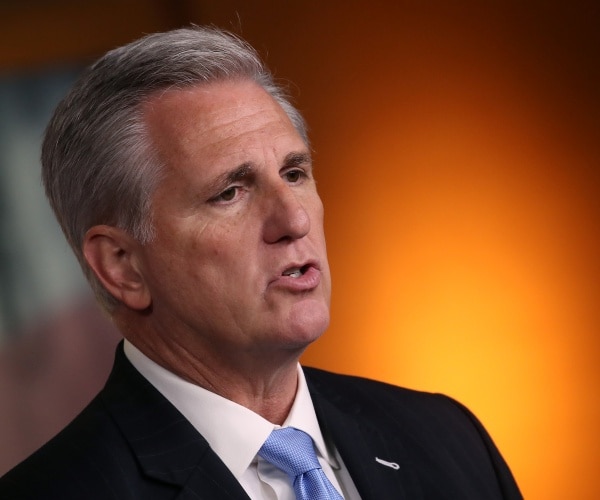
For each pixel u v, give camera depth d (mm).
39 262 9945
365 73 10812
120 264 4020
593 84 10547
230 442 3914
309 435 4094
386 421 4543
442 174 10859
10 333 9945
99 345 10070
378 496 4156
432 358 10961
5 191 9844
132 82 3914
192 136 3816
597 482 10711
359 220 10984
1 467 9969
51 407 10047
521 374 10820
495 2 10648
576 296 10742
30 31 9898
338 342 11141
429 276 10938
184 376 4012
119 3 10117
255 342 3824
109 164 3912
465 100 10781
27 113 9922
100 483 3750
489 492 4508
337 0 10711
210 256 3795
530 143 10727
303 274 3875
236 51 3998
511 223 10805
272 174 3834
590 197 10688
